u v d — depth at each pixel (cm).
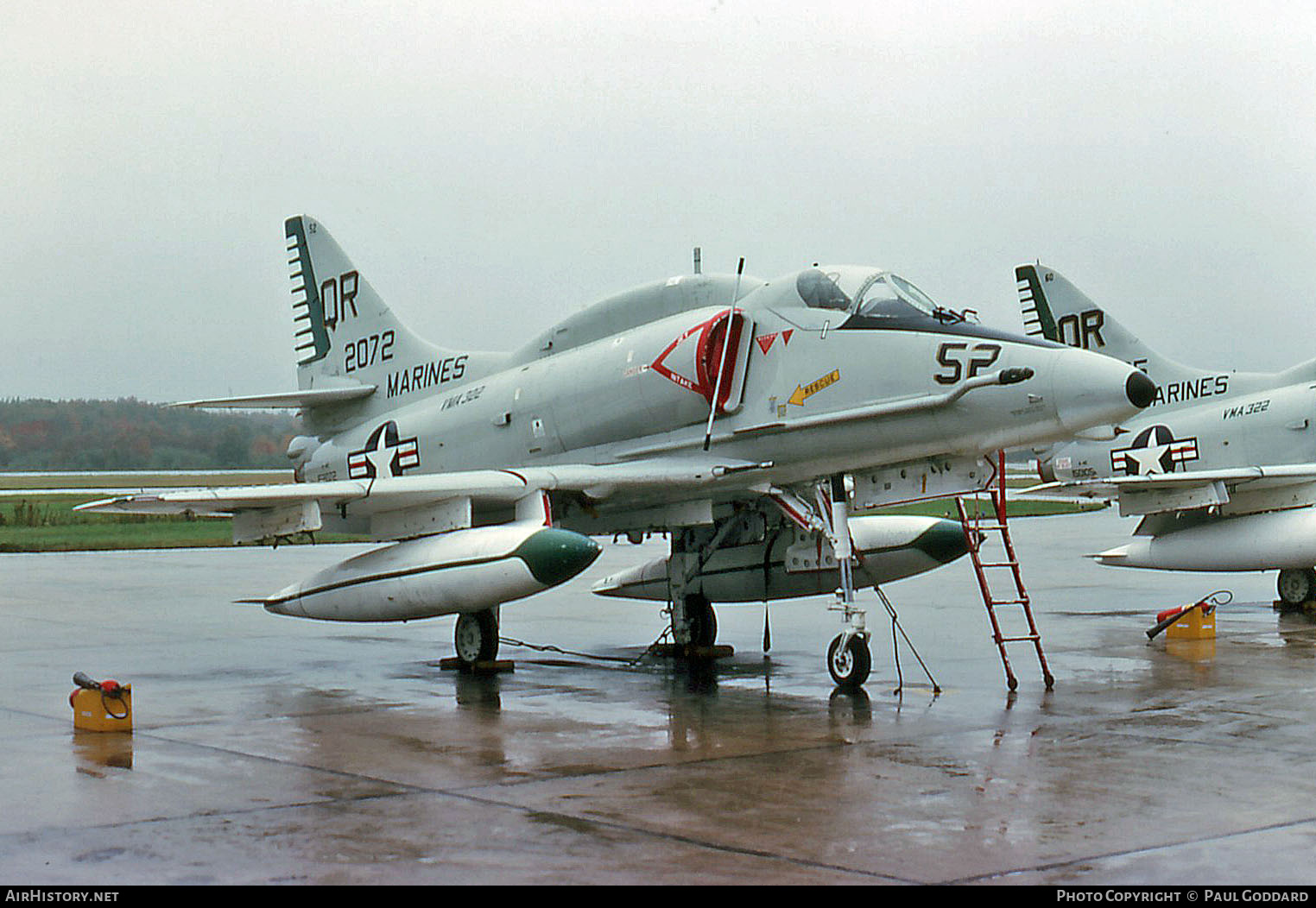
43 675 1222
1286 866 577
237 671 1258
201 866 583
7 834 640
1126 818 660
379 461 1596
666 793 720
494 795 719
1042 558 2809
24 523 5134
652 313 1365
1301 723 928
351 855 599
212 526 5016
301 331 1762
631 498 1313
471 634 1253
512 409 1423
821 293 1201
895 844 613
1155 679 1141
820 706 1023
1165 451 1981
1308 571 1725
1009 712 984
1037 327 2180
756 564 1371
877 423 1133
